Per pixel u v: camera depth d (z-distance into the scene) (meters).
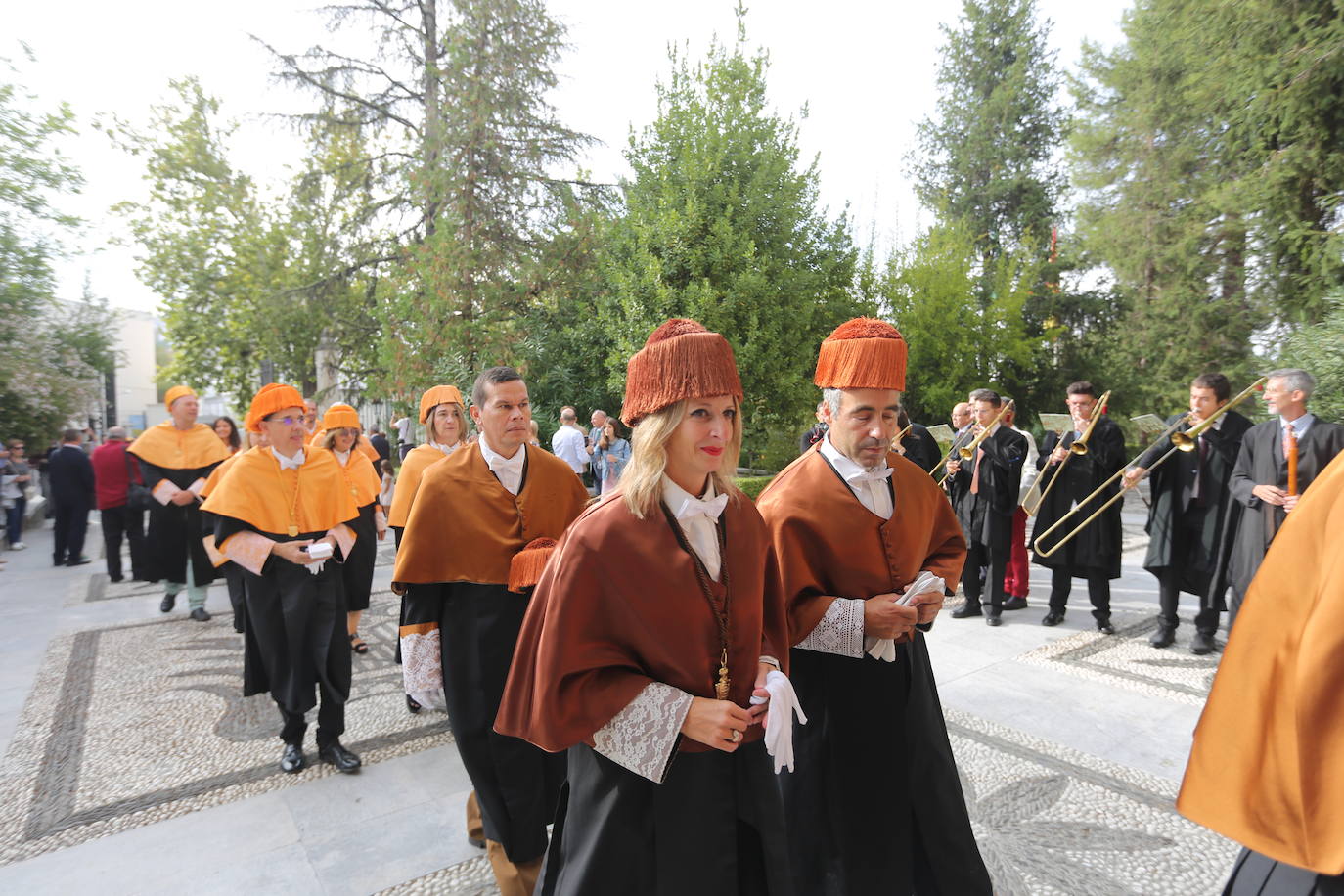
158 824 3.23
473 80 14.48
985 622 6.06
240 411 22.55
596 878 1.52
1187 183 18.02
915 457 5.93
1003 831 3.02
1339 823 1.34
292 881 2.80
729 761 1.55
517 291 14.97
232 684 5.05
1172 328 18.22
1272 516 4.35
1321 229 11.89
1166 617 5.32
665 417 1.53
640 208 14.38
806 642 2.15
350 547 3.78
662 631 1.51
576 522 1.59
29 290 13.08
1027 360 20.48
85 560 9.75
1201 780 1.58
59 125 13.45
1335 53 10.52
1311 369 7.86
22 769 3.78
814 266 15.73
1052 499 5.84
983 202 25.89
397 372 13.98
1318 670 1.37
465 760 2.57
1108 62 20.61
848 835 2.15
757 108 14.59
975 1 25.81
